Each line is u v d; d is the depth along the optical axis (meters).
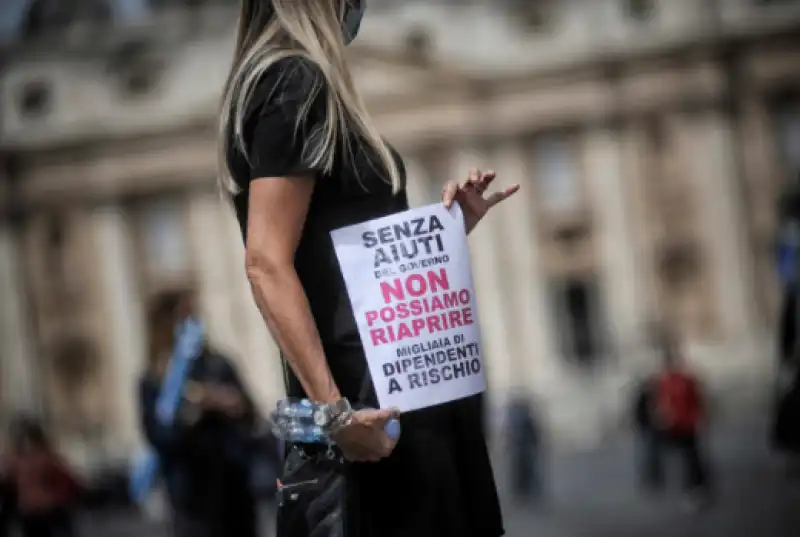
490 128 103.38
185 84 106.06
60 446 99.81
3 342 107.06
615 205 102.00
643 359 92.12
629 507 32.28
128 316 106.94
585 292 103.25
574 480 47.03
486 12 103.12
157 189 107.31
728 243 99.81
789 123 99.94
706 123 100.31
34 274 107.88
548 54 102.44
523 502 40.81
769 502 25.27
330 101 4.32
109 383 107.44
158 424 12.60
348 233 4.43
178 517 12.77
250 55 4.43
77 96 107.31
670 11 100.38
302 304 4.21
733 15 99.38
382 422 4.18
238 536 12.82
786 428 13.21
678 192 101.19
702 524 24.31
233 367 12.93
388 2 103.88
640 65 101.25
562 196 103.19
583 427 77.81
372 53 103.06
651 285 101.56
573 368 100.94
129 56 106.56
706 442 46.84
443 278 4.50
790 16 98.62
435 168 104.00
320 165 4.26
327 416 4.14
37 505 28.11
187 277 107.69
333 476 4.33
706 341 100.50
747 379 84.12
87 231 108.00
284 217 4.25
